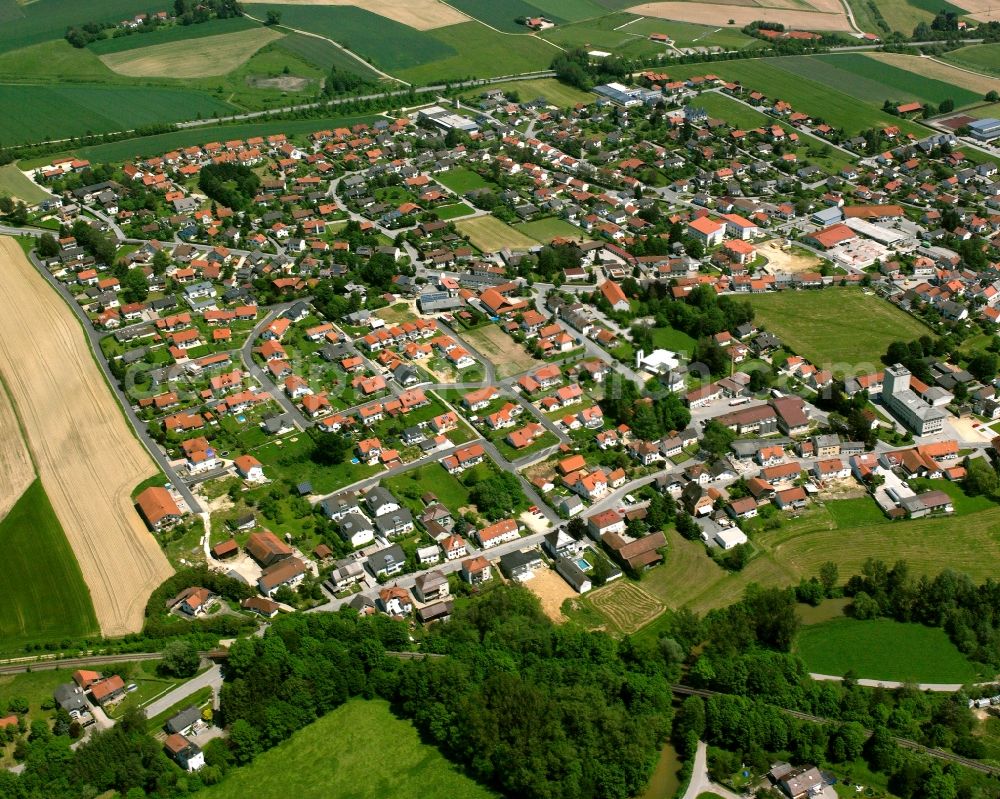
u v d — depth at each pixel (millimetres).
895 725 187125
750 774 181875
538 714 183625
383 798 179000
